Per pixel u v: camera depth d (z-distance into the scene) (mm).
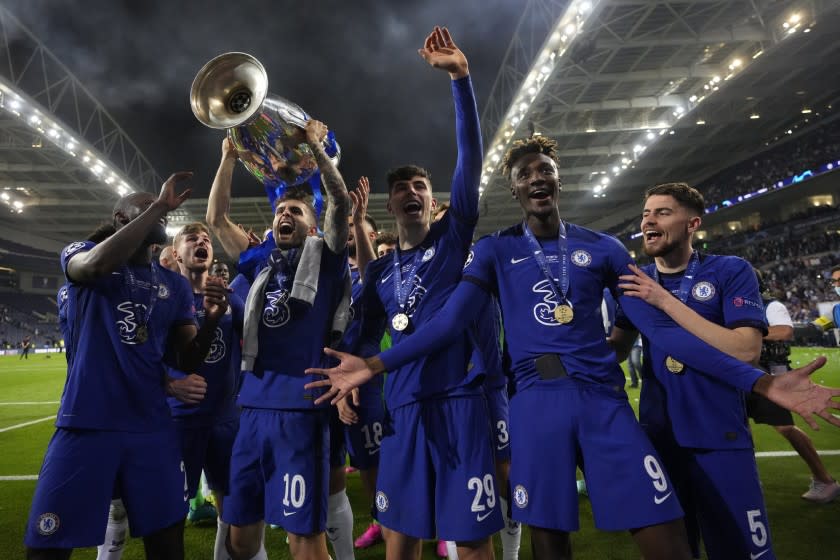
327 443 2180
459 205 2129
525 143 1949
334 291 2336
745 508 1800
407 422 1925
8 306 41875
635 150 27875
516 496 1690
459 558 1847
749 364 1627
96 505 1763
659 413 1985
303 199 2459
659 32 18719
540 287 1803
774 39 18812
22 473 4359
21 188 32844
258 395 2189
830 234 25234
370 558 2729
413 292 2092
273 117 2342
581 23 16594
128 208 2045
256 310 2256
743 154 31984
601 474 1584
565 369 1685
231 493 2180
